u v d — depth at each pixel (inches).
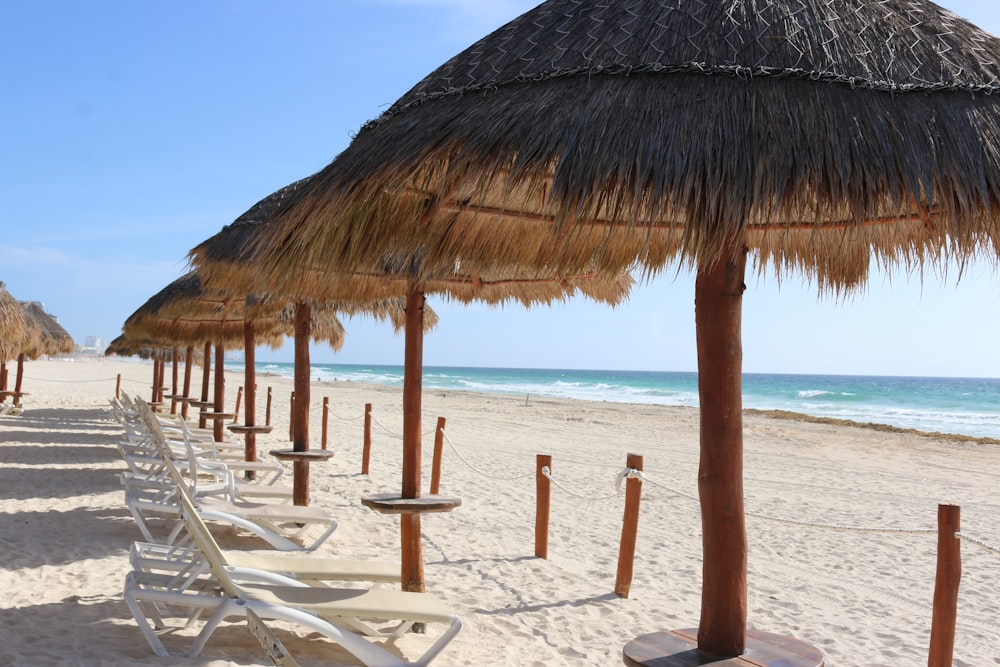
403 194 128.9
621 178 99.3
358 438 669.3
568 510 367.6
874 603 241.8
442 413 1107.9
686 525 346.0
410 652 169.8
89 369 2364.7
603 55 114.0
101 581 205.0
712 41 111.4
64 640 158.6
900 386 3189.0
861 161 98.7
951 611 142.9
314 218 121.0
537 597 224.8
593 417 1114.1
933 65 111.0
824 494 470.3
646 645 125.7
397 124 126.1
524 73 117.4
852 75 107.0
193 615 169.6
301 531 284.7
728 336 120.9
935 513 415.2
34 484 354.0
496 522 330.3
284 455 283.3
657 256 124.4
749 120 101.2
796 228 153.4
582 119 104.7
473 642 182.9
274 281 132.9
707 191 97.2
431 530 305.7
